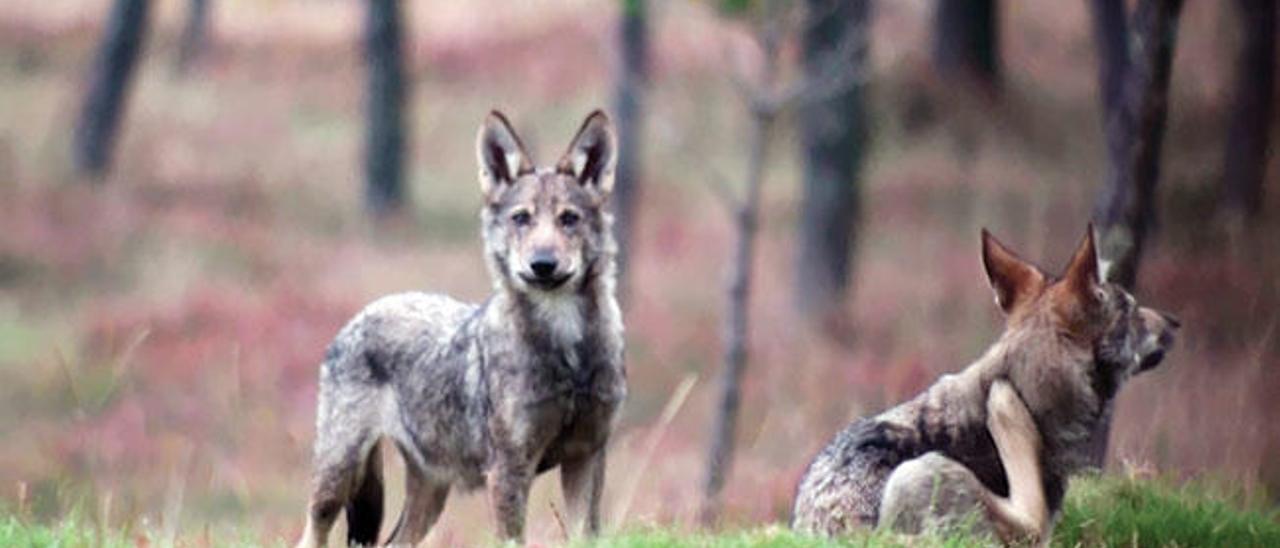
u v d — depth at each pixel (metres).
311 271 29.62
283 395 21.67
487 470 9.33
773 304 27.45
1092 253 8.75
